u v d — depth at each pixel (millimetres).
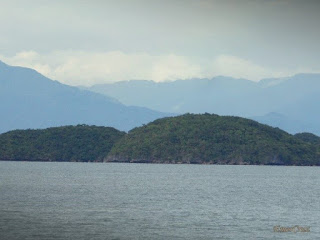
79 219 172750
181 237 148125
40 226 159875
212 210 196500
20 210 191375
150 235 150250
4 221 167125
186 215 183625
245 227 161875
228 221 171875
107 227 160125
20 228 156625
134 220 172125
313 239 145875
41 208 197250
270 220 174125
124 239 145375
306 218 179000
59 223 165250
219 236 149500
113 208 199375
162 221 171000
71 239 144375
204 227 161500
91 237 147000
